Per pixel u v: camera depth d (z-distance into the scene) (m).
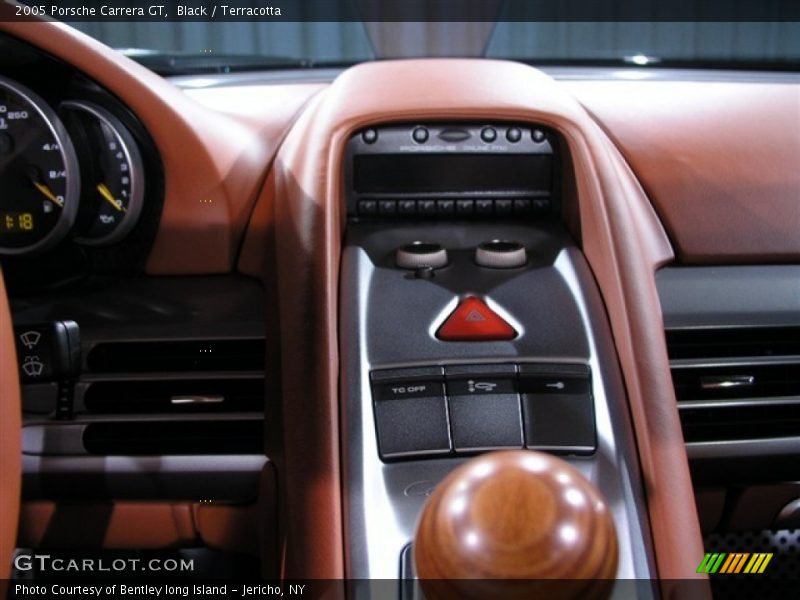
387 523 0.92
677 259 1.17
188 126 1.10
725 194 1.18
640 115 1.25
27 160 1.07
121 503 1.17
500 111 1.14
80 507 1.17
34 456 1.16
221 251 1.14
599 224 1.08
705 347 1.17
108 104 1.10
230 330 1.15
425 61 1.28
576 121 1.13
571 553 0.51
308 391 0.98
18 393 0.79
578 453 0.97
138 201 1.10
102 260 1.15
